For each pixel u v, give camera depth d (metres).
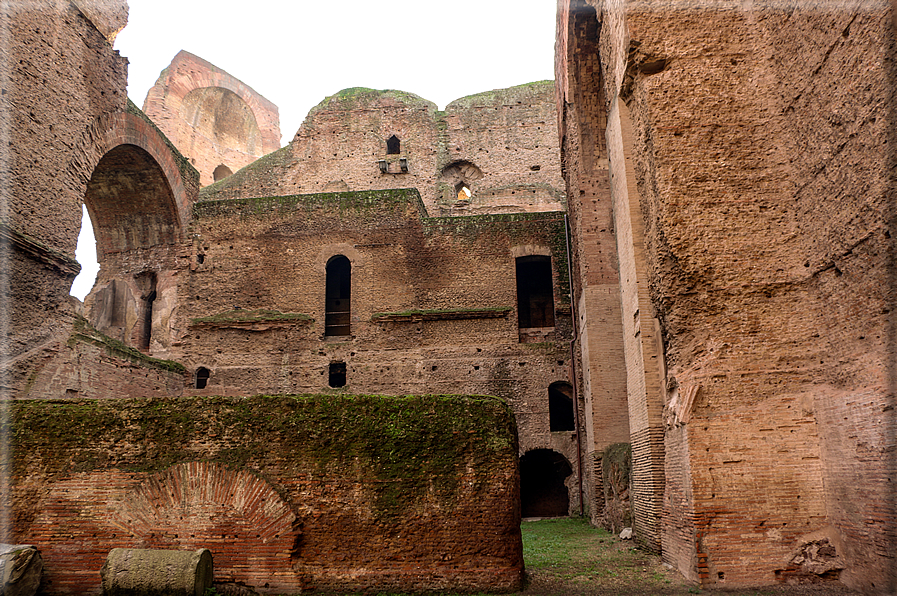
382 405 9.43
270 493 8.89
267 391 20.61
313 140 30.56
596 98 16.75
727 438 8.83
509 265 21.25
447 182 30.44
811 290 9.01
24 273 13.77
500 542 8.78
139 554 8.32
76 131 15.83
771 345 9.05
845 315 8.31
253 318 21.03
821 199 8.79
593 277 16.69
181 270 21.59
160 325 21.27
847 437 8.09
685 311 9.38
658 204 9.70
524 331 21.06
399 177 29.89
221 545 8.73
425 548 8.76
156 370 18.80
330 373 21.33
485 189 29.62
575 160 17.59
